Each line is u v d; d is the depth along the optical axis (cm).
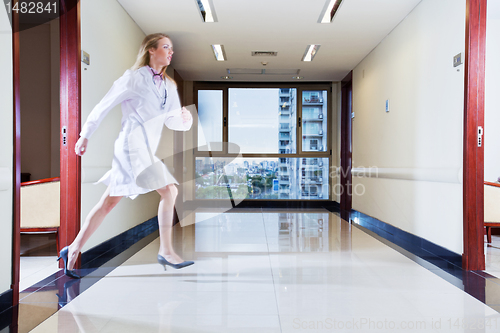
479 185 261
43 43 451
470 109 261
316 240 369
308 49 508
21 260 288
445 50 297
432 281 230
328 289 213
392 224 418
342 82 691
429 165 325
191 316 172
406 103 380
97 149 287
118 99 255
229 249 320
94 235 287
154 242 355
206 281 228
